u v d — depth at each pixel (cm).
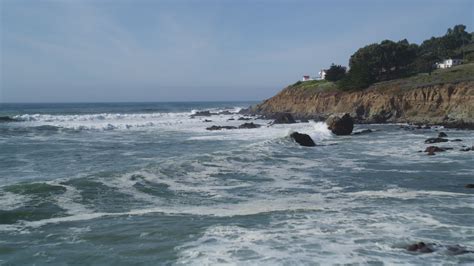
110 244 1068
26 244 1062
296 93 10144
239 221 1280
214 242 1080
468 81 6291
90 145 3575
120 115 7781
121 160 2652
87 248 1039
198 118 8256
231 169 2253
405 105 6762
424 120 6222
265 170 2272
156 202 1531
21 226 1202
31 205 1389
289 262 944
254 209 1438
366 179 2061
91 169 2273
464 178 2091
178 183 1859
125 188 1694
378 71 9906
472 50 11906
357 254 995
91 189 1630
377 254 995
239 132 5050
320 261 950
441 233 1162
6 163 2508
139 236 1128
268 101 10956
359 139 4178
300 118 8431
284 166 2431
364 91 7775
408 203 1530
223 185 1869
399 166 2480
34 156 2836
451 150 3159
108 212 1373
